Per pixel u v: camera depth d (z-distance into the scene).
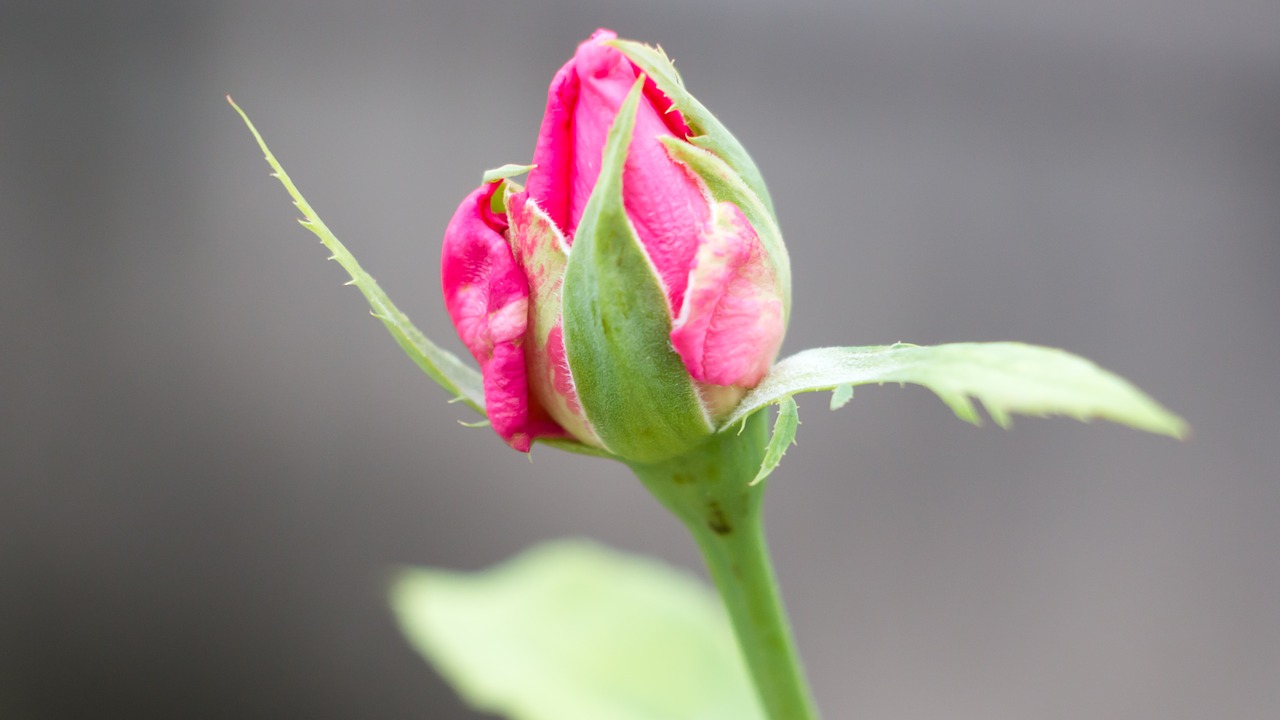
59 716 0.61
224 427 0.62
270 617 0.63
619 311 0.29
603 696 0.37
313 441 0.63
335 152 0.63
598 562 0.40
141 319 0.62
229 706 0.62
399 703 0.63
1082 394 0.27
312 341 0.63
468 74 0.63
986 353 0.28
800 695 0.31
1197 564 0.63
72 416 0.61
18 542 0.60
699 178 0.29
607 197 0.28
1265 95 0.63
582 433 0.30
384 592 0.63
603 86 0.29
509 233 0.29
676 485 0.30
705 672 0.37
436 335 0.63
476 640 0.38
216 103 0.62
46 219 0.61
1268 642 0.62
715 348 0.29
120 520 0.61
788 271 0.30
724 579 0.31
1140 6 0.62
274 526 0.63
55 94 0.61
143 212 0.62
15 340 0.61
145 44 0.62
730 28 0.63
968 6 0.63
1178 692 0.63
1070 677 0.63
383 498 0.63
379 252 0.63
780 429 0.29
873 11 0.63
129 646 0.61
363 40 0.63
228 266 0.63
